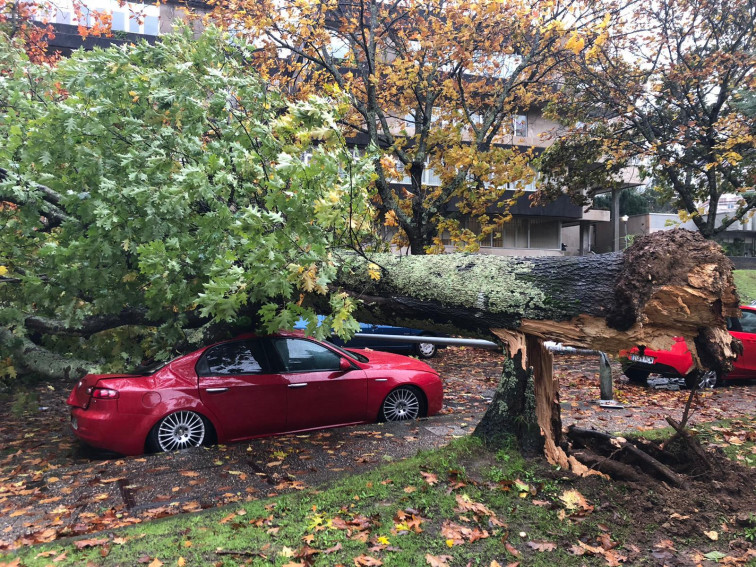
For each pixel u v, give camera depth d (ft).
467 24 34.24
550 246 78.59
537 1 34.83
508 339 15.79
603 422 21.71
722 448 17.24
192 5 48.16
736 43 41.37
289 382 20.80
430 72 37.11
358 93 36.09
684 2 40.22
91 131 17.30
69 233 18.42
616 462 14.35
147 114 18.31
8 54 24.53
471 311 15.83
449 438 19.88
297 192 12.85
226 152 17.44
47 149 17.84
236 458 17.90
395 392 23.02
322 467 16.96
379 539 11.57
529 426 15.49
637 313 12.91
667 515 12.37
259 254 13.00
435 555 10.97
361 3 32.12
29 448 20.71
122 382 18.98
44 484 15.80
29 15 40.78
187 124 18.11
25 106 19.79
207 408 19.49
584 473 14.23
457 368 40.22
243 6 31.65
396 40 37.40
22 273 21.29
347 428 21.50
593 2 35.60
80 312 20.63
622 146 42.55
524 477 14.32
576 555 11.00
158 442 18.90
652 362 31.17
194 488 15.31
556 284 14.47
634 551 11.10
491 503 13.03
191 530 12.30
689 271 12.56
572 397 27.71
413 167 34.88
